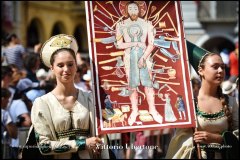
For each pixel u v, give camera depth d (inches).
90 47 249.3
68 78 231.1
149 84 251.0
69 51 232.4
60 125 230.4
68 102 232.8
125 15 253.8
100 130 239.8
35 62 430.3
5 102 375.2
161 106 250.4
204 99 262.7
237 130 267.6
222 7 1315.2
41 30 1455.5
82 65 466.3
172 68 254.1
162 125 248.7
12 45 555.2
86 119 233.8
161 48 255.1
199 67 263.9
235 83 399.9
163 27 256.4
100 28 251.1
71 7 1561.3
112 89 247.0
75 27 1599.4
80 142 229.5
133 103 247.8
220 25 1316.4
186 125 250.8
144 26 254.8
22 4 1317.7
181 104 252.2
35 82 406.0
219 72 259.8
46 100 232.1
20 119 381.1
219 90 265.6
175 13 258.1
